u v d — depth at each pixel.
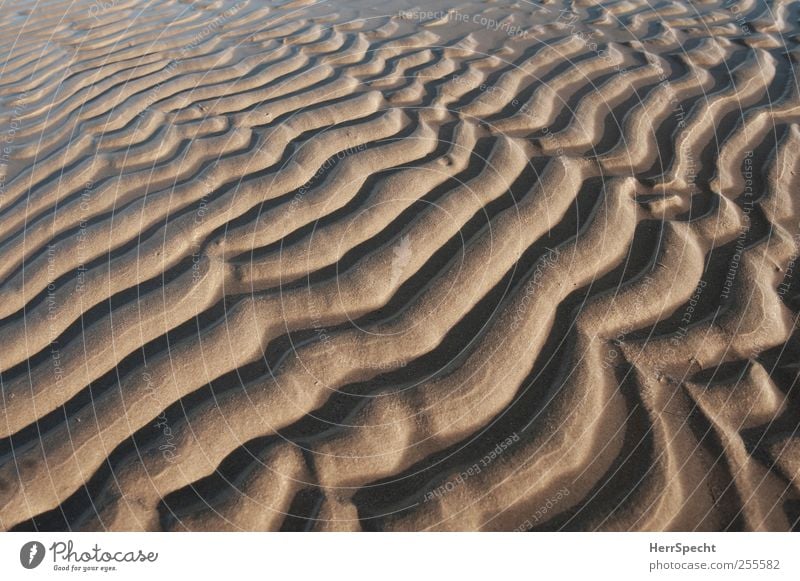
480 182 1.79
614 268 1.51
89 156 2.11
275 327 1.40
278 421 1.24
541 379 1.29
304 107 2.30
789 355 1.30
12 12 3.84
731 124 2.08
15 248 1.70
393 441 1.21
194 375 1.31
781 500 1.10
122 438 1.21
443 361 1.33
